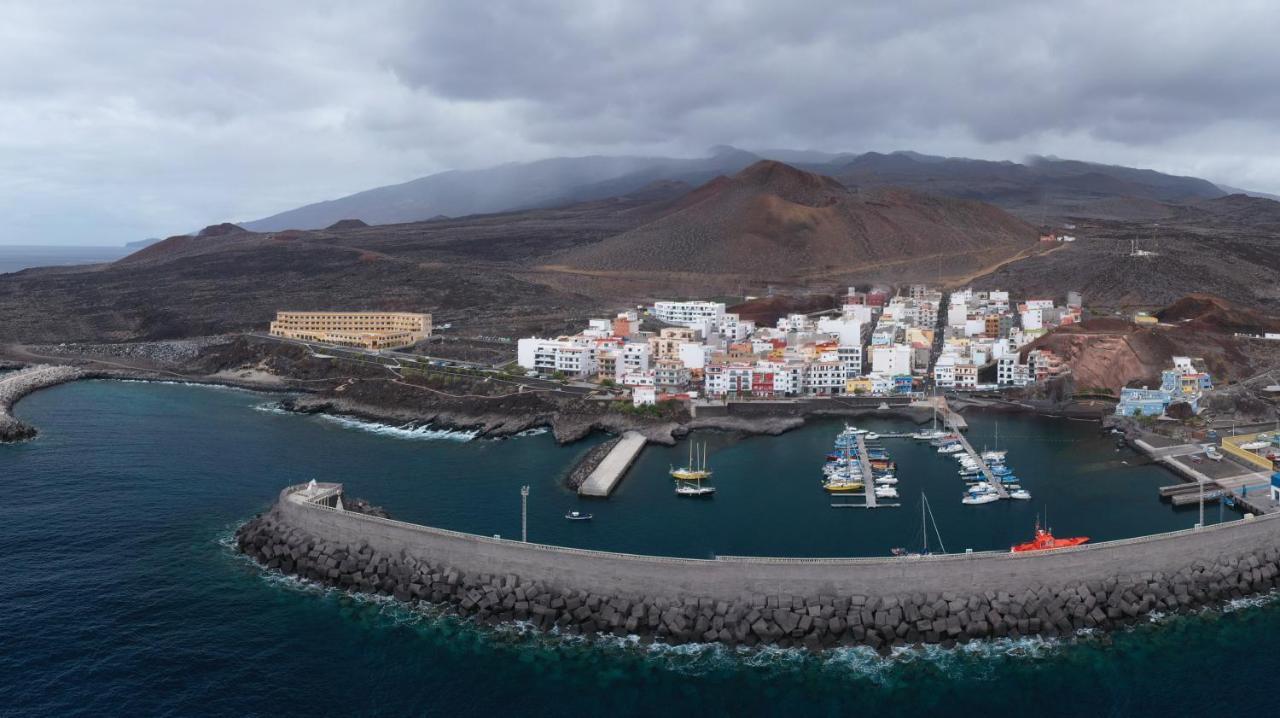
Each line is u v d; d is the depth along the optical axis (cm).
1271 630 13275
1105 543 13975
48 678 12062
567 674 12238
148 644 12912
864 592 13125
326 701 11775
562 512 18325
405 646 12900
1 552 15800
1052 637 12962
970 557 13325
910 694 11838
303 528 15688
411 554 14538
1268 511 17312
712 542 16538
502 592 13662
